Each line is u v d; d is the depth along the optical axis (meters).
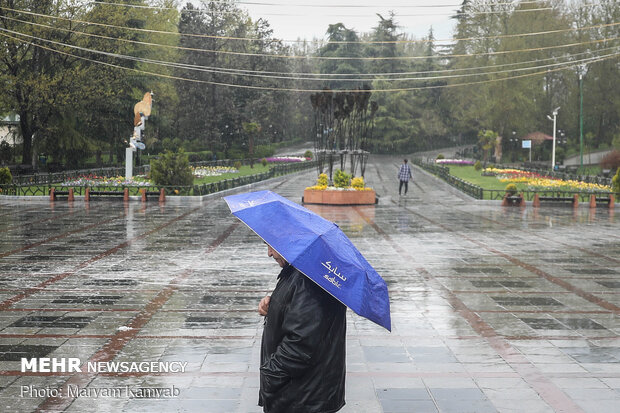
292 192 37.84
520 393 5.80
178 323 8.19
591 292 10.38
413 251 14.95
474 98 83.44
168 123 60.66
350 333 7.83
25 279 11.06
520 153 82.31
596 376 6.28
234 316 8.56
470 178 48.50
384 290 3.66
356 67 100.12
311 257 3.33
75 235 17.30
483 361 6.75
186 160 31.95
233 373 6.27
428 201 31.83
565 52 77.06
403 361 6.73
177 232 18.16
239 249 14.94
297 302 3.34
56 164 48.78
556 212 26.55
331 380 3.42
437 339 7.58
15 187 30.36
